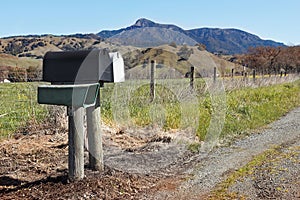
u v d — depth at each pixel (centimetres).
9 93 1226
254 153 676
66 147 686
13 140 750
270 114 1134
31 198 436
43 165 571
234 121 937
